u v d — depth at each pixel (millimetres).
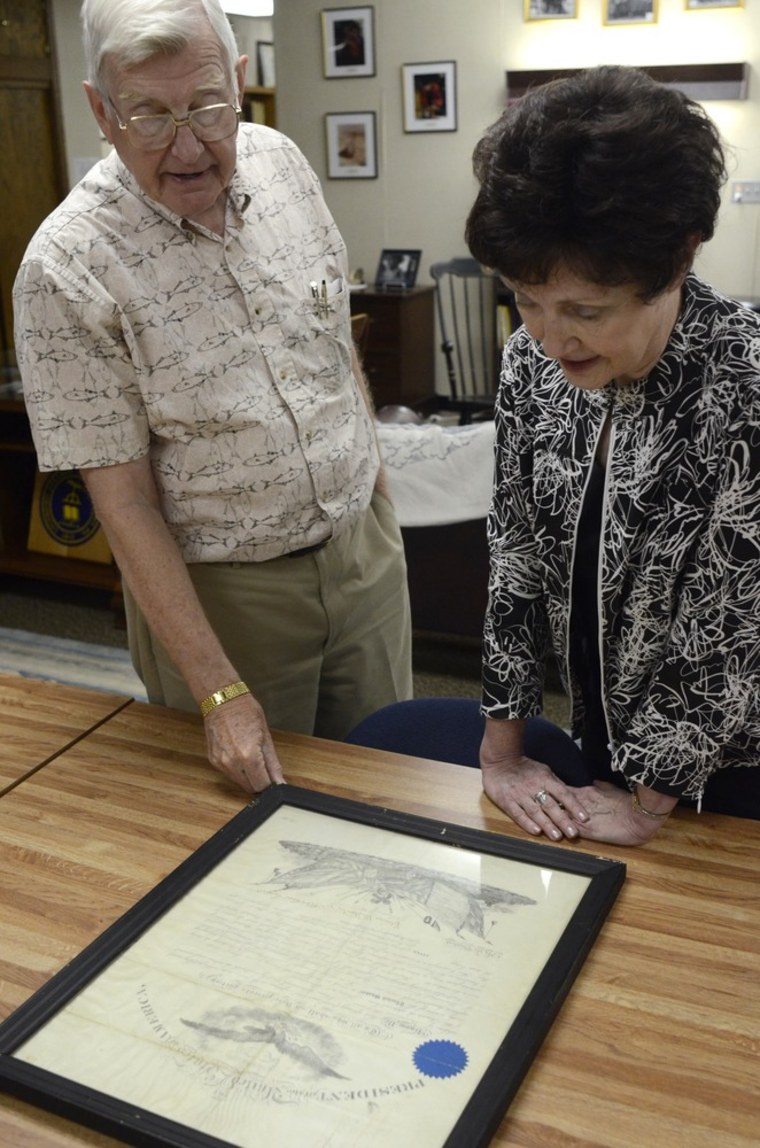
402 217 7242
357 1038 963
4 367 4797
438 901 1137
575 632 1297
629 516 1134
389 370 6863
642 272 900
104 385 1479
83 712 1586
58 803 1359
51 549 4473
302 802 1309
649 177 859
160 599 1508
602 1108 906
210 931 1106
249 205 1580
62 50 5867
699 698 1142
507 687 1321
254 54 8328
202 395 1548
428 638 3939
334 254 1725
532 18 6578
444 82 6859
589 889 1138
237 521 1638
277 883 1175
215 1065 944
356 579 1851
